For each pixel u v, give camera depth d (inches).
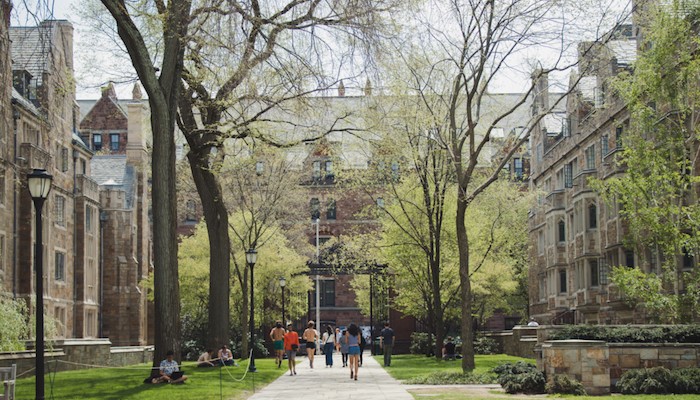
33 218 1765.5
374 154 1640.0
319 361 1902.1
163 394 877.8
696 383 824.3
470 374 1068.5
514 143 1282.0
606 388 827.4
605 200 1177.4
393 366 1515.7
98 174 2568.9
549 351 858.1
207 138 1311.5
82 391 904.9
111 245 2395.4
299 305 2439.7
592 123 1921.8
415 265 1876.2
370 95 1214.9
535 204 2283.5
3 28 900.6
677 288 1103.0
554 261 2215.8
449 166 1614.2
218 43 996.6
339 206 3427.7
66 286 2028.8
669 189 1107.3
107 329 2368.4
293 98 1168.2
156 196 996.6
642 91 1165.1
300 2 1075.3
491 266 2014.0
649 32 1161.4
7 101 977.5
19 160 1722.4
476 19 1138.0
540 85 1745.8
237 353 2090.3
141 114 2623.0
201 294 2207.2
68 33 2059.5
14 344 1111.0
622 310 1681.8
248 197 2150.6
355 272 2272.4
